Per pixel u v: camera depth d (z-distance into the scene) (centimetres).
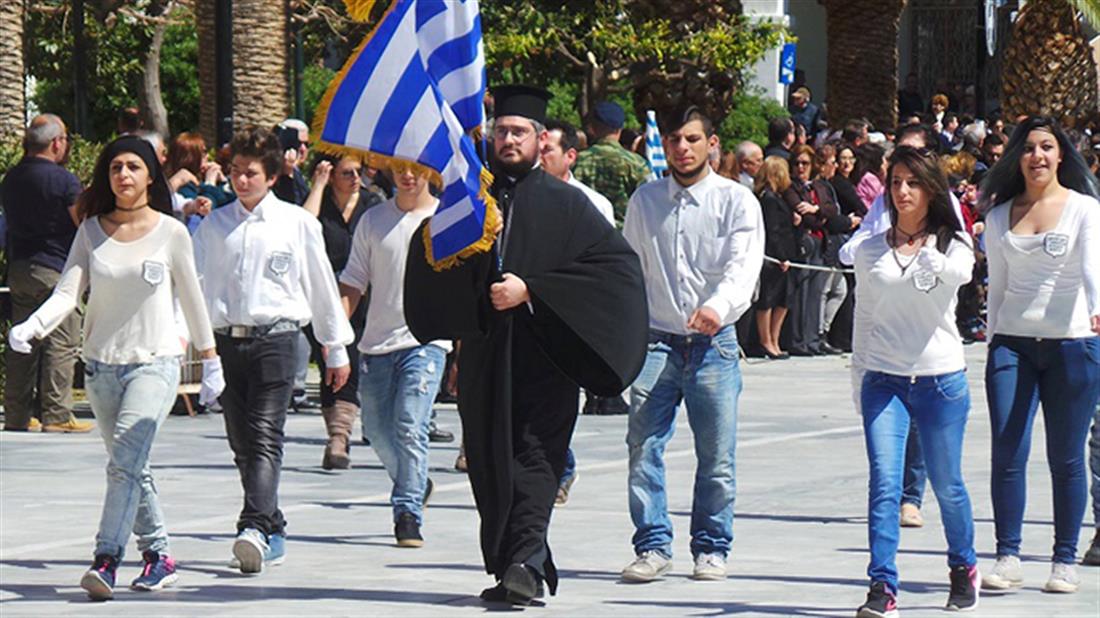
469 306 1117
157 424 1191
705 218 1229
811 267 2906
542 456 1125
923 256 1114
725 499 1245
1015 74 3847
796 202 2877
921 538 1413
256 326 1272
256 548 1245
